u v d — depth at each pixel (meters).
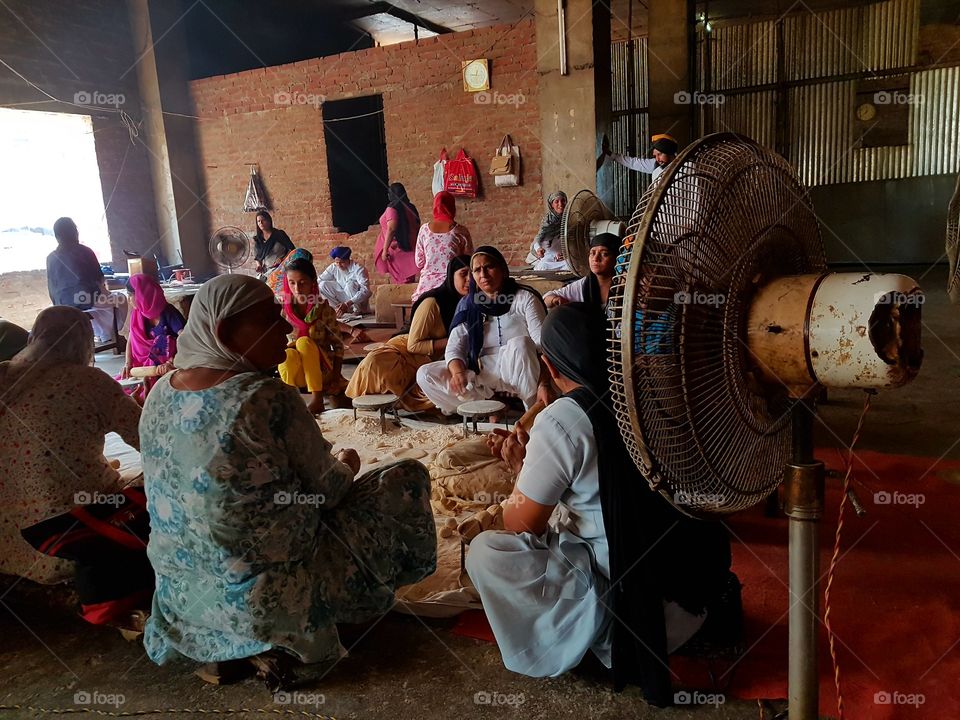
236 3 11.83
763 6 11.55
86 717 2.09
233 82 10.62
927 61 10.78
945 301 8.07
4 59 9.11
